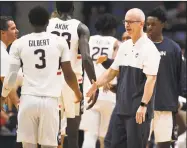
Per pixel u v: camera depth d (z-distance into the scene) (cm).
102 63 1688
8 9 3000
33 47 1372
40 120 1366
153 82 1390
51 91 1366
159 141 1670
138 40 1432
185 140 1961
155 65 1398
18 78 1656
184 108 1880
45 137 1372
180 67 1645
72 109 1567
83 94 1733
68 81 1410
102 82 1485
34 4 2983
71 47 1553
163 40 1650
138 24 1423
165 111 1652
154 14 1636
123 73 1448
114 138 1459
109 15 1844
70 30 1552
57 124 1383
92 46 1822
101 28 1836
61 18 1571
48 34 1389
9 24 1719
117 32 2856
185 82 1642
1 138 2081
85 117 1803
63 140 1612
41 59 1367
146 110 1409
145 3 3225
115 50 1819
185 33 3025
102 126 1812
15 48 1383
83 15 3011
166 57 1636
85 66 1537
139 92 1420
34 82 1366
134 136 1420
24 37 1388
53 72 1373
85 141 1795
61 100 1559
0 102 1716
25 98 1364
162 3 3250
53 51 1373
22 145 1551
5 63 1712
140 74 1419
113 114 1473
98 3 3077
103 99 1781
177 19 3159
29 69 1373
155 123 1666
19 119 1373
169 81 1644
